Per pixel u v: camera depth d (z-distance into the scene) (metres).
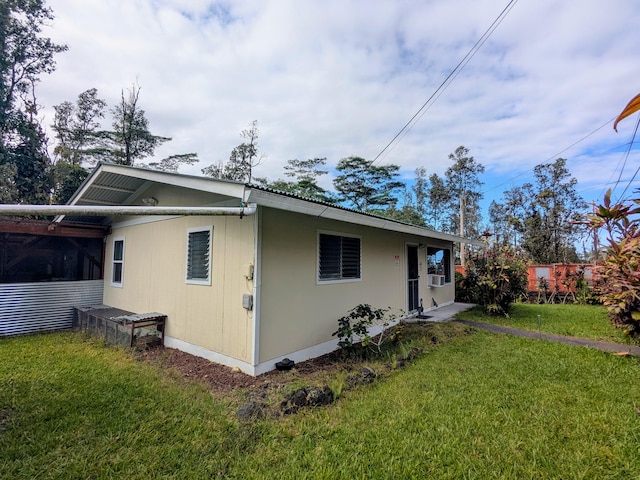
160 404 3.38
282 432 2.84
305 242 5.16
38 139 16.23
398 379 4.05
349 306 6.15
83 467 2.38
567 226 23.34
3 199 12.92
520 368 4.38
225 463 2.43
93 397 3.54
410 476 2.27
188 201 5.58
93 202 7.15
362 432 2.83
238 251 4.56
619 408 3.19
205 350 4.97
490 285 8.52
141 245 6.68
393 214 27.39
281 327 4.66
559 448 2.56
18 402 3.42
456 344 5.70
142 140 22.47
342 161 28.81
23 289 6.79
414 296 8.84
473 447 2.59
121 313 6.61
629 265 4.99
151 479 2.28
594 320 7.94
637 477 2.22
